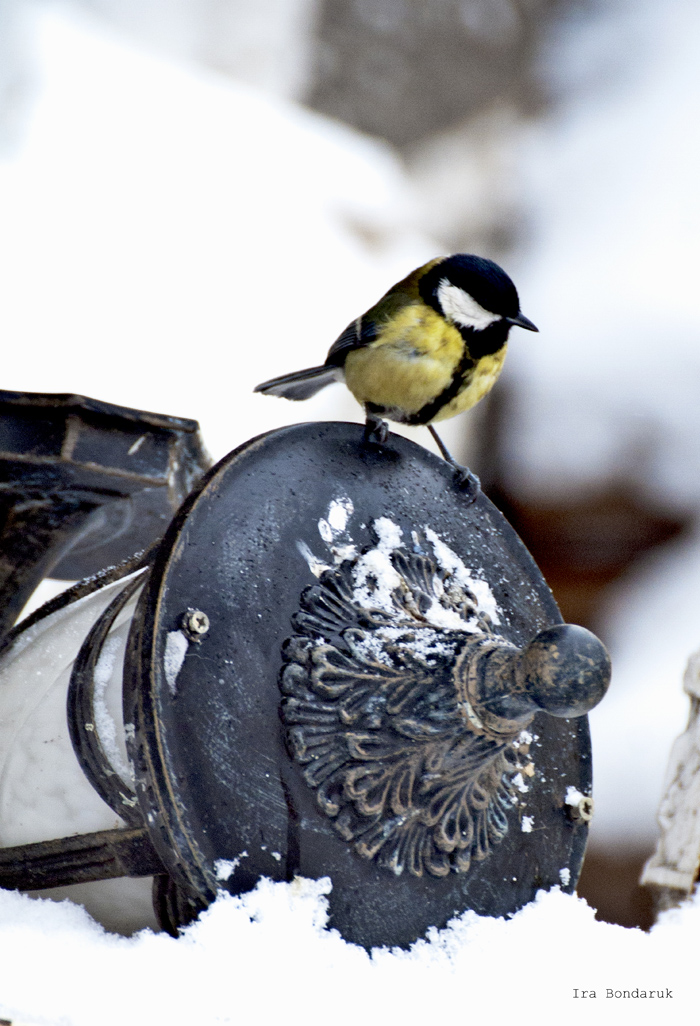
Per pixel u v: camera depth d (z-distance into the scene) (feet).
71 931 7.03
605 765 27.58
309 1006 6.64
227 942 6.70
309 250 36.70
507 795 8.58
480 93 43.45
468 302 12.51
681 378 32.37
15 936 6.73
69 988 6.29
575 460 32.73
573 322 34.17
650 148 37.14
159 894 7.33
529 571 9.69
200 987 6.48
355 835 7.43
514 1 44.29
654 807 26.35
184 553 7.25
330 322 36.17
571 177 37.93
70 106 36.19
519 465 33.40
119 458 9.54
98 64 37.73
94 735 7.46
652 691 29.17
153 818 6.73
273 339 34.86
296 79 44.88
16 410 9.28
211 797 6.87
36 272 31.96
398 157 43.98
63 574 12.57
